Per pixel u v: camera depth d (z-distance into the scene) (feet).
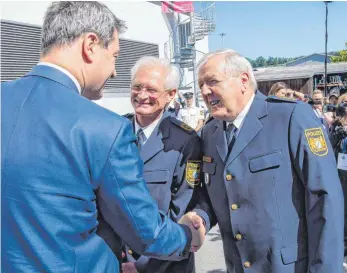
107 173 3.44
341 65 53.83
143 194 3.66
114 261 3.84
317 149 4.90
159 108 6.36
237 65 5.19
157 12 43.21
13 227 3.24
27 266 3.22
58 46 3.63
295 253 5.11
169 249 4.05
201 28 46.96
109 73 3.94
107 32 3.76
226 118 5.42
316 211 4.89
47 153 3.24
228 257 5.75
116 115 3.60
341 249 4.85
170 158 6.23
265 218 5.11
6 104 3.45
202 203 6.26
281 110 5.22
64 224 3.27
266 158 5.13
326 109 20.59
